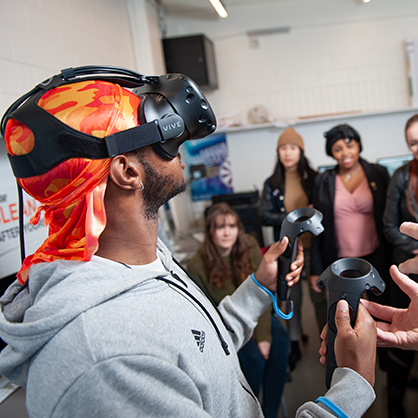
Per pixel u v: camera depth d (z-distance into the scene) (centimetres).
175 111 53
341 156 196
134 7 302
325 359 68
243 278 176
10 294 57
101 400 40
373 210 196
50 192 48
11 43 154
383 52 379
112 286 47
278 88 393
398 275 71
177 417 44
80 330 42
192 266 182
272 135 374
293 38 384
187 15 384
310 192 241
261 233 325
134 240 54
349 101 390
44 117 45
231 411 59
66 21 203
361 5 373
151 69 308
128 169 50
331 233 201
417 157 175
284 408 173
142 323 47
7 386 108
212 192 388
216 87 383
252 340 157
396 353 161
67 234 52
